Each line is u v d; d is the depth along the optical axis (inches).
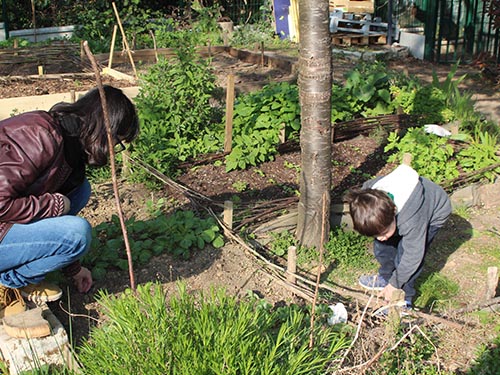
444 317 156.6
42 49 455.5
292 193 229.9
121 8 603.5
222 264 180.9
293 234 203.9
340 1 543.8
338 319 152.3
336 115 281.6
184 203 214.4
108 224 187.0
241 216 204.8
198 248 187.0
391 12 539.5
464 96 320.2
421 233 148.9
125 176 237.3
